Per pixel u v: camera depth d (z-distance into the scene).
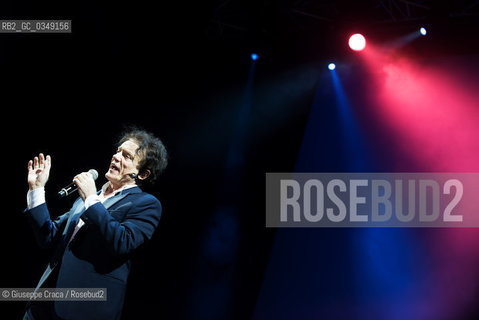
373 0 5.41
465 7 5.07
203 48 5.88
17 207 4.61
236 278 5.96
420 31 5.42
